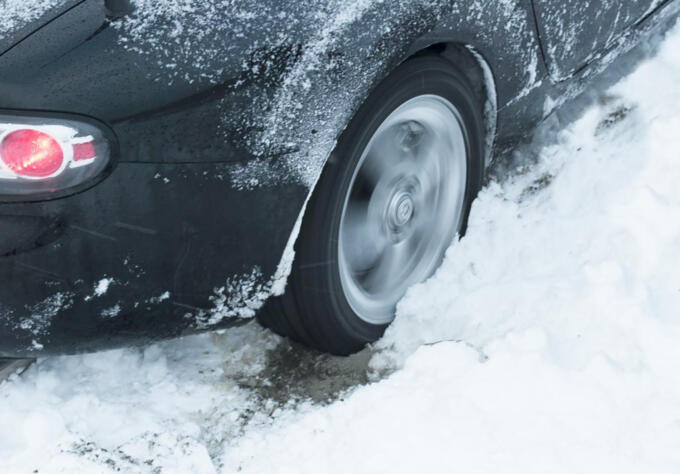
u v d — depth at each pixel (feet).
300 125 7.14
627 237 8.94
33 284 6.64
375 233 8.64
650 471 6.81
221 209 7.09
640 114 10.80
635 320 8.06
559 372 7.72
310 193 7.41
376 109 7.72
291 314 8.29
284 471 7.52
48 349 7.07
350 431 7.76
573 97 10.66
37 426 7.84
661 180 9.57
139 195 6.73
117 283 6.91
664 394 7.39
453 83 8.51
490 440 7.32
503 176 10.59
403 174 8.68
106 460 7.59
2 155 6.32
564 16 9.31
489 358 8.04
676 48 11.57
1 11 6.69
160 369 8.81
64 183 6.44
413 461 7.30
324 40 7.12
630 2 10.35
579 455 7.04
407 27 7.56
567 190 10.06
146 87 6.60
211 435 8.15
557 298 8.60
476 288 9.18
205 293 7.38
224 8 6.90
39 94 6.35
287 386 8.63
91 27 6.62
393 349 8.85
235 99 6.84
